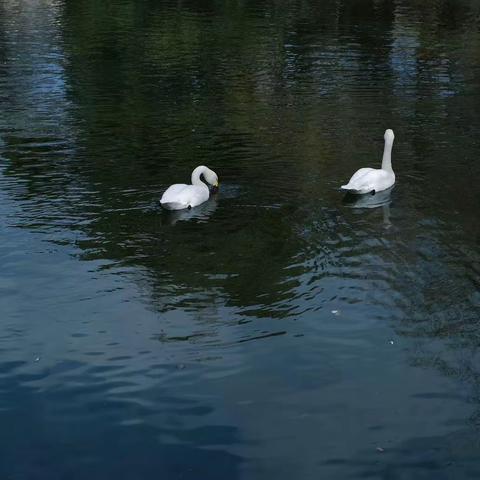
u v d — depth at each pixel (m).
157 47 35.59
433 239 14.74
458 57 34.06
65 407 9.52
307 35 39.12
